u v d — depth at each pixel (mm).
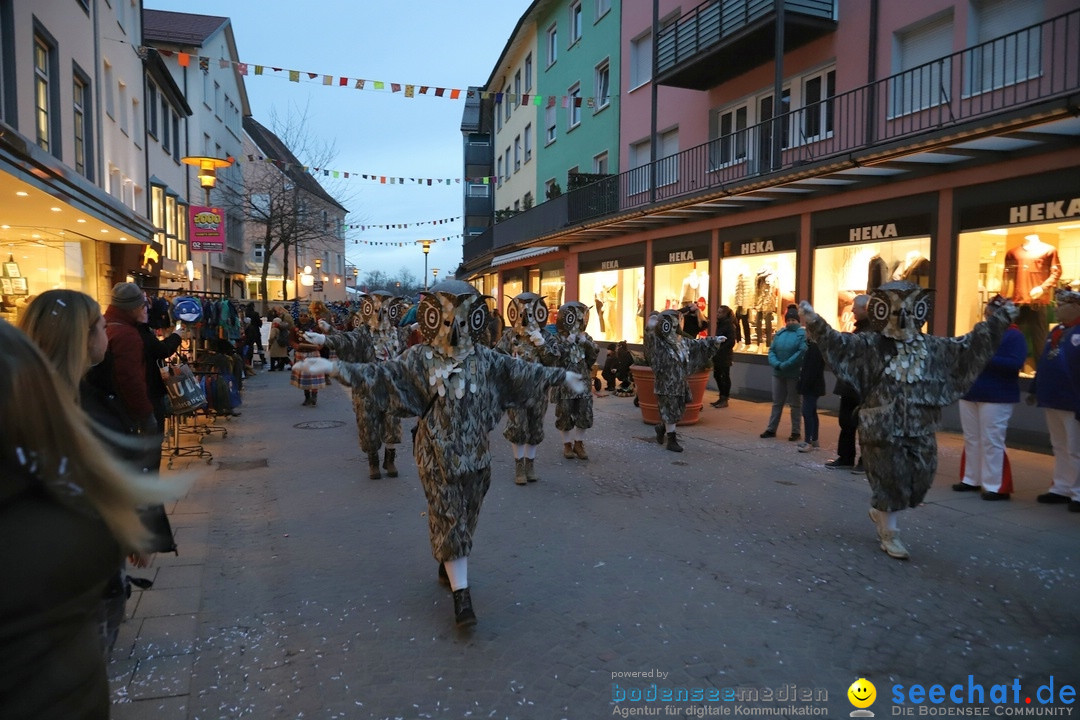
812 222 12266
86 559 1415
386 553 5242
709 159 16219
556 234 19750
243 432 10516
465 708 3201
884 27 11641
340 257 62000
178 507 6414
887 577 4715
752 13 13531
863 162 9516
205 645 3758
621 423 11070
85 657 1477
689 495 6797
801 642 3826
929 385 4922
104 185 15734
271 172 31750
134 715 3102
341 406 13445
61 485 1404
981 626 4004
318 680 3428
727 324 12359
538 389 4230
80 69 14078
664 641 3838
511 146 31672
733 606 4273
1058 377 6152
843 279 11695
